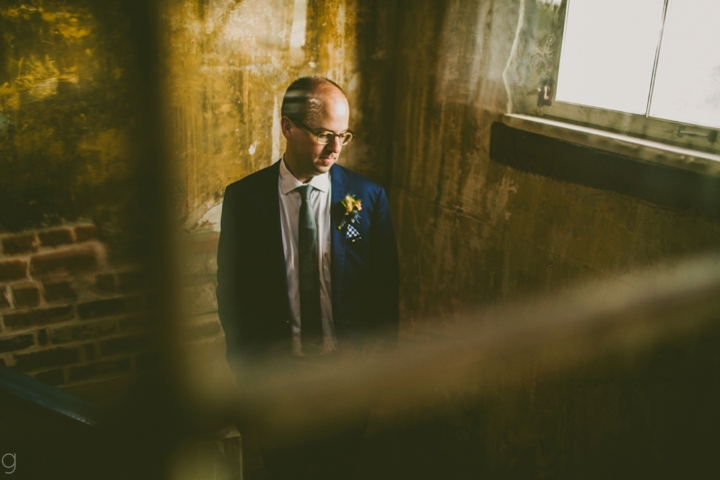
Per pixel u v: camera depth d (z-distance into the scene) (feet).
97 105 6.95
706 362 4.44
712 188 4.22
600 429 5.64
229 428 6.82
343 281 5.91
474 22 6.78
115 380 8.01
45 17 6.48
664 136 4.89
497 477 7.29
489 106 6.70
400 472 8.00
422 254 8.40
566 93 5.92
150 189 7.06
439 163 7.76
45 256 7.26
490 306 7.07
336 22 7.98
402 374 8.66
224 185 7.98
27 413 2.66
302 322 5.95
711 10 4.38
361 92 8.46
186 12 7.07
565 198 5.69
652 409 5.00
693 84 4.58
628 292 5.09
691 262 4.46
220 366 8.23
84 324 7.68
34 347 7.50
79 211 7.24
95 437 2.86
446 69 7.36
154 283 5.53
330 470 7.02
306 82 5.35
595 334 5.52
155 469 3.14
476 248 7.23
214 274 8.20
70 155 7.00
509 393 6.89
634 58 5.09
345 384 6.52
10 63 6.48
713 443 4.48
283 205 5.82
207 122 7.59
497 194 6.72
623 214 5.05
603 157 5.18
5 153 6.73
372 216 6.07
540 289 6.22
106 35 6.77
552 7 5.92
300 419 6.54
